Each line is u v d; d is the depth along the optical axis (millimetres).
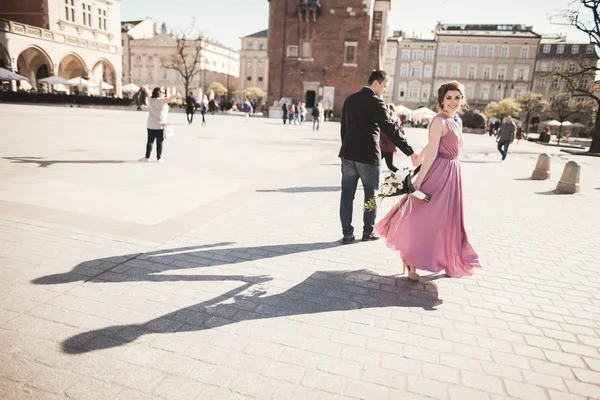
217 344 2602
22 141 10969
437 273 3869
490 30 74125
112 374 2258
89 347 2482
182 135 16047
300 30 43094
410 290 3609
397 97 74750
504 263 4453
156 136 9102
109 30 44062
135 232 4551
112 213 5168
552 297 3641
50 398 2051
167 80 79562
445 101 3529
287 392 2201
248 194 6781
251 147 13578
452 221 3635
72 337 2570
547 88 68750
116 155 9750
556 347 2830
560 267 4410
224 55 88000
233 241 4508
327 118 42594
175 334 2682
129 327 2727
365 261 4215
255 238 4656
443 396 2260
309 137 19594
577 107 47594
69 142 11430
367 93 4309
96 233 4426
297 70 43969
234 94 87375
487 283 3883
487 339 2885
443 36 71125
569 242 5375
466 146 22641
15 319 2723
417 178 3557
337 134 23078
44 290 3135
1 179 6496
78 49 40031
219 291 3324
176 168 8625
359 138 4434
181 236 4531
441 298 3494
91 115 24328
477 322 3119
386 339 2795
